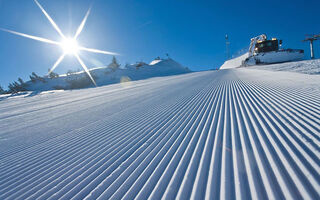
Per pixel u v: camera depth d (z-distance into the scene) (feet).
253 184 4.09
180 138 7.50
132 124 10.46
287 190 3.74
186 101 15.44
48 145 8.59
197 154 5.93
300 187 3.76
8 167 6.71
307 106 9.28
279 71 31.76
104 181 5.11
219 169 4.89
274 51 79.10
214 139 6.93
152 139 7.79
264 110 9.75
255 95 14.20
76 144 8.29
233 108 11.14
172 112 12.14
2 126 14.69
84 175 5.56
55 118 15.33
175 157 5.94
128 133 8.96
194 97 16.96
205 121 9.32
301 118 7.68
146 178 4.99
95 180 5.22
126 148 7.18
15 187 5.34
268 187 3.92
